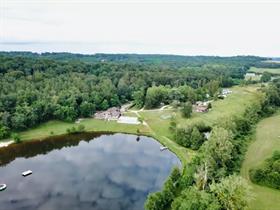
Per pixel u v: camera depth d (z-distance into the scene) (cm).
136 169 8300
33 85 13662
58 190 7075
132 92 16900
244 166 7669
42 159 9181
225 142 7169
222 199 5069
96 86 15738
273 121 12200
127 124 12350
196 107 14400
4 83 12925
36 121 11806
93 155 9494
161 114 13675
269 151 8662
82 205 6400
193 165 6906
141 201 6569
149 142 10688
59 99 13012
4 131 10494
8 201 6550
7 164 8750
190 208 4950
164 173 8012
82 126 11606
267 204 5884
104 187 7225
